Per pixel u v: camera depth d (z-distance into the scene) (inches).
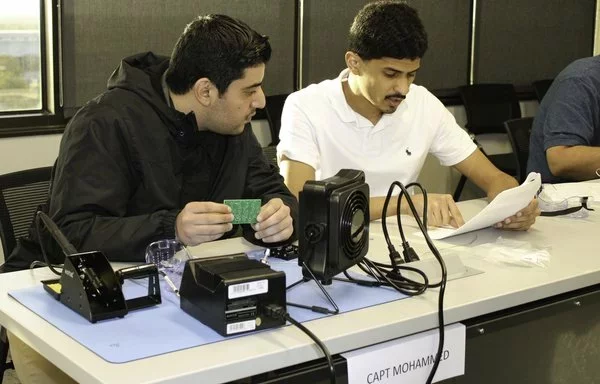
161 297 53.7
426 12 190.4
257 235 65.1
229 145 75.5
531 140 113.8
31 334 47.8
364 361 48.8
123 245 61.8
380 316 50.8
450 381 55.6
